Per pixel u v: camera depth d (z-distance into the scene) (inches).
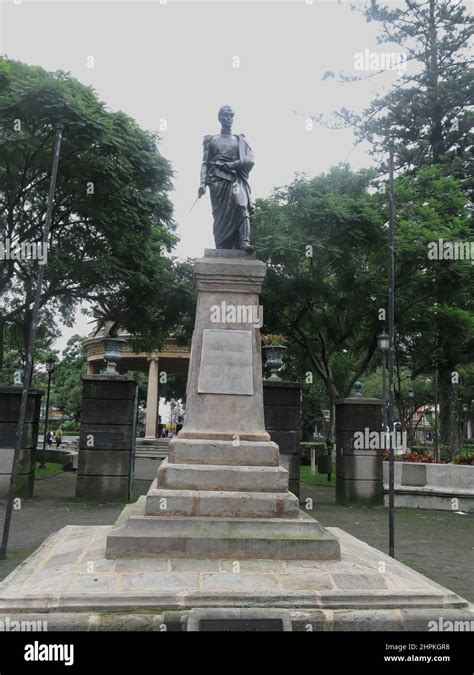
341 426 564.1
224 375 262.7
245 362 265.0
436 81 930.1
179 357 1247.5
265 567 205.2
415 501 534.0
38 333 829.2
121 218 596.4
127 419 528.4
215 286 272.2
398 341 807.1
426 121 916.0
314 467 917.8
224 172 297.6
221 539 213.2
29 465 530.6
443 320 696.4
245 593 182.2
